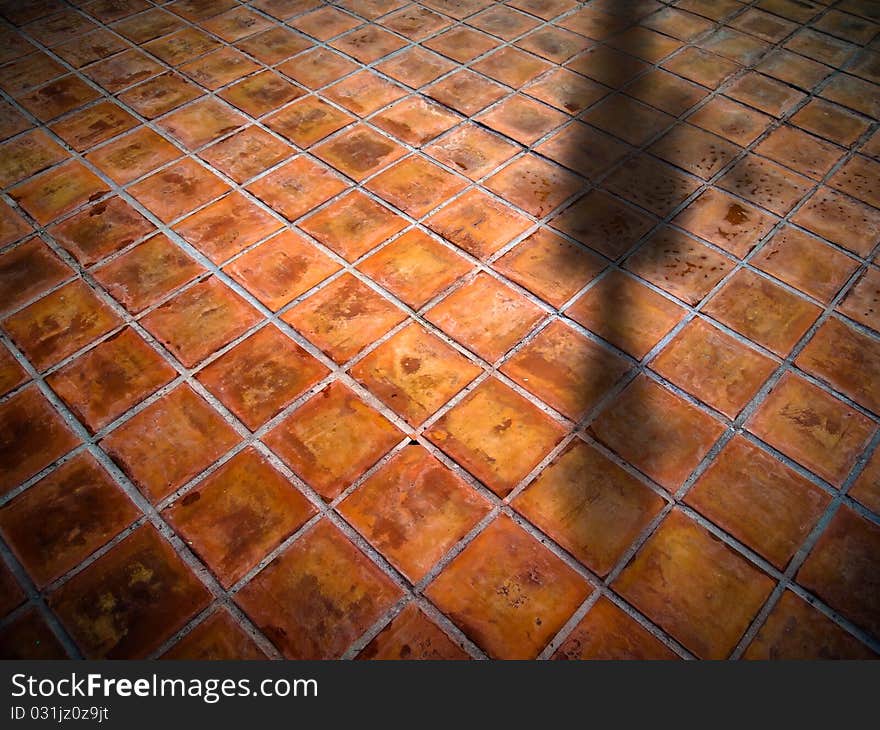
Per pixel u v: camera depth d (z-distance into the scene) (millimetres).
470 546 1481
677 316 1899
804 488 1568
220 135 2402
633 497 1553
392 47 2812
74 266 1991
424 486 1564
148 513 1514
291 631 1372
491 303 1921
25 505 1517
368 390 1729
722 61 2764
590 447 1631
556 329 1863
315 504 1535
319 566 1449
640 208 2186
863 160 2350
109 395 1710
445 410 1693
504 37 2879
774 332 1867
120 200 2180
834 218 2160
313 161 2318
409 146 2379
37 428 1645
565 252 2055
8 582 1413
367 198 2203
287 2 3068
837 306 1927
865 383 1761
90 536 1477
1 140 2367
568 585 1433
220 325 1858
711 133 2443
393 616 1392
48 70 2660
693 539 1493
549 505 1539
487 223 2133
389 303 1916
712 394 1734
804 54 2797
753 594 1420
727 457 1618
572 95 2596
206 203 2176
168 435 1640
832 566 1455
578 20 2982
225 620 1382
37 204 2160
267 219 2133
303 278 1975
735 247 2078
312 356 1796
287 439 1637
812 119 2504
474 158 2338
